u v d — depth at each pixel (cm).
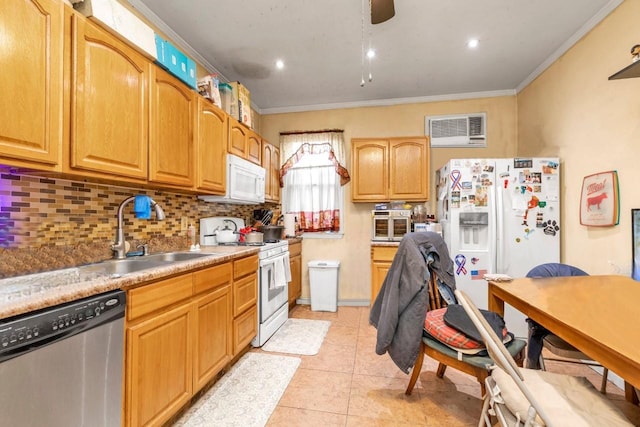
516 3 205
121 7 153
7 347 82
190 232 239
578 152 242
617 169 204
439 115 364
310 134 386
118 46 151
